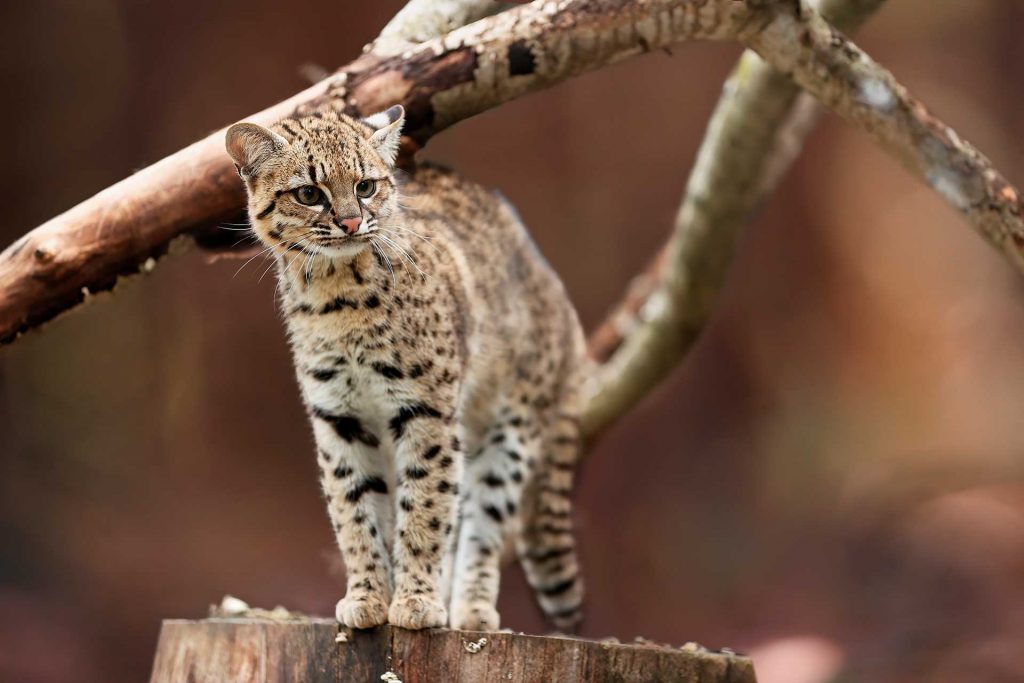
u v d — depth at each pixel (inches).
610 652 203.5
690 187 366.6
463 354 247.1
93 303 238.8
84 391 670.5
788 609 628.4
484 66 237.9
